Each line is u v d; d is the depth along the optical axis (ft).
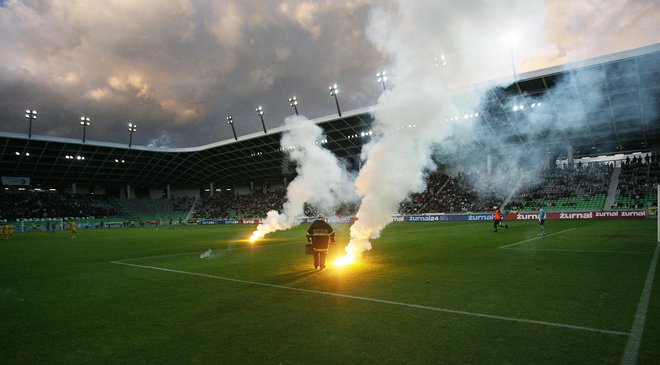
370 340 17.21
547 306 22.04
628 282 27.91
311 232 38.32
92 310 24.14
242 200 238.68
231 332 18.90
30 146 176.86
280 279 32.96
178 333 19.01
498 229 90.94
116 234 123.03
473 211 152.25
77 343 18.04
